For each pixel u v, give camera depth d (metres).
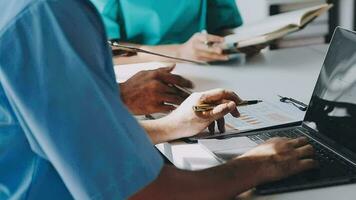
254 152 0.96
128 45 1.93
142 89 1.34
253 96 1.43
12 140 0.78
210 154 1.08
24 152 0.80
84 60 0.74
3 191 0.82
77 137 0.73
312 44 2.12
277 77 1.62
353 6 2.22
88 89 0.73
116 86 0.80
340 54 1.18
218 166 0.91
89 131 0.74
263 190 0.89
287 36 1.98
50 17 0.72
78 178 0.74
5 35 0.72
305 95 1.43
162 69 1.45
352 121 1.05
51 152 0.73
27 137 0.77
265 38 1.71
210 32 2.12
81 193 0.74
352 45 1.15
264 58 1.87
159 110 1.33
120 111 0.77
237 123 1.22
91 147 0.74
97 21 0.77
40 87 0.72
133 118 0.80
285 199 0.88
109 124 0.75
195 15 2.11
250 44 1.74
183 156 1.09
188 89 1.43
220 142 1.13
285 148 0.96
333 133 1.09
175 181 0.84
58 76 0.72
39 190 0.81
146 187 0.79
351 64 1.13
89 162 0.74
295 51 1.97
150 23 2.06
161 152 1.18
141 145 0.79
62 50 0.72
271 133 1.16
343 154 1.02
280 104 1.35
